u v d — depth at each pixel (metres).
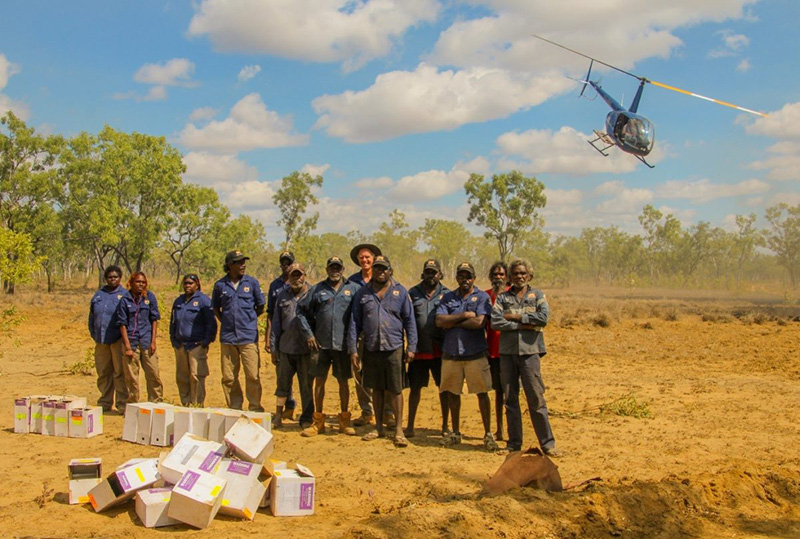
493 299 8.30
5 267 16.05
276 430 9.02
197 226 68.25
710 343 21.55
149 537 4.92
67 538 4.82
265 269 101.75
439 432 9.14
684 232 108.38
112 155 62.09
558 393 12.57
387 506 5.70
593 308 34.66
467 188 75.00
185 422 7.34
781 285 100.00
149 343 9.73
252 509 5.40
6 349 17.44
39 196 59.97
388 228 113.31
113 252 75.19
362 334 8.59
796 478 6.64
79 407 8.41
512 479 6.04
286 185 82.25
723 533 5.30
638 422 9.84
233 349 9.41
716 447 8.30
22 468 6.75
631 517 5.50
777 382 14.06
